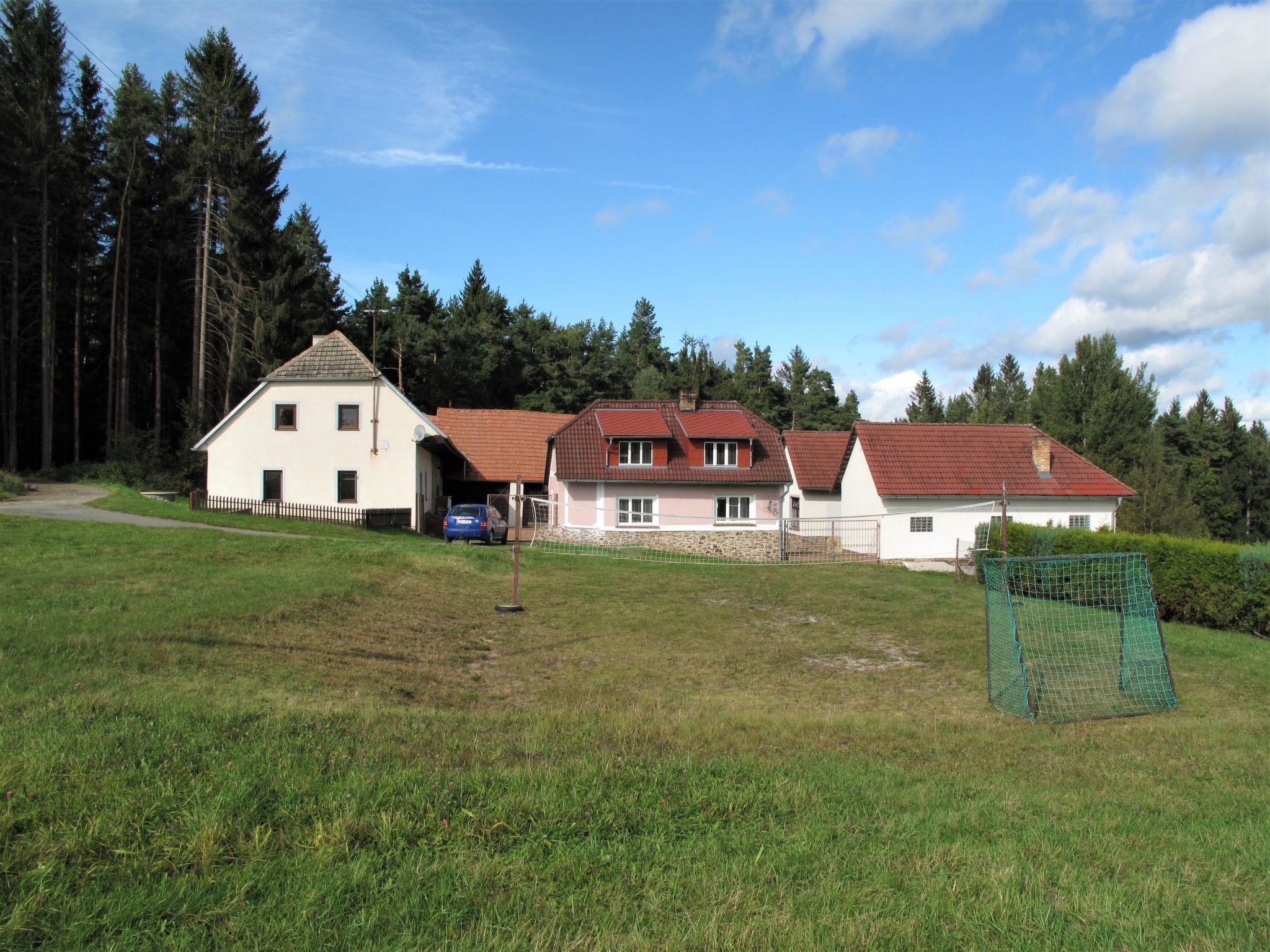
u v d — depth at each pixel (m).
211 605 12.43
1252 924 4.38
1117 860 5.17
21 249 42.38
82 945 3.65
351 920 3.99
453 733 7.24
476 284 84.56
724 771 6.52
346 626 13.17
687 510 35.28
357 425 36.34
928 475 33.56
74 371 46.78
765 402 81.44
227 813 4.92
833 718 9.12
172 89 46.19
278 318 43.44
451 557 23.31
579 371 71.81
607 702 10.29
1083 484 34.03
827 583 23.53
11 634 9.32
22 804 4.77
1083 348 58.97
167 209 45.66
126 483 39.25
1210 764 7.68
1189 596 18.86
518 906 4.25
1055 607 17.92
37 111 39.84
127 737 5.99
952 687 11.99
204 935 3.81
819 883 4.65
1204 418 91.69
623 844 5.09
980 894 4.60
